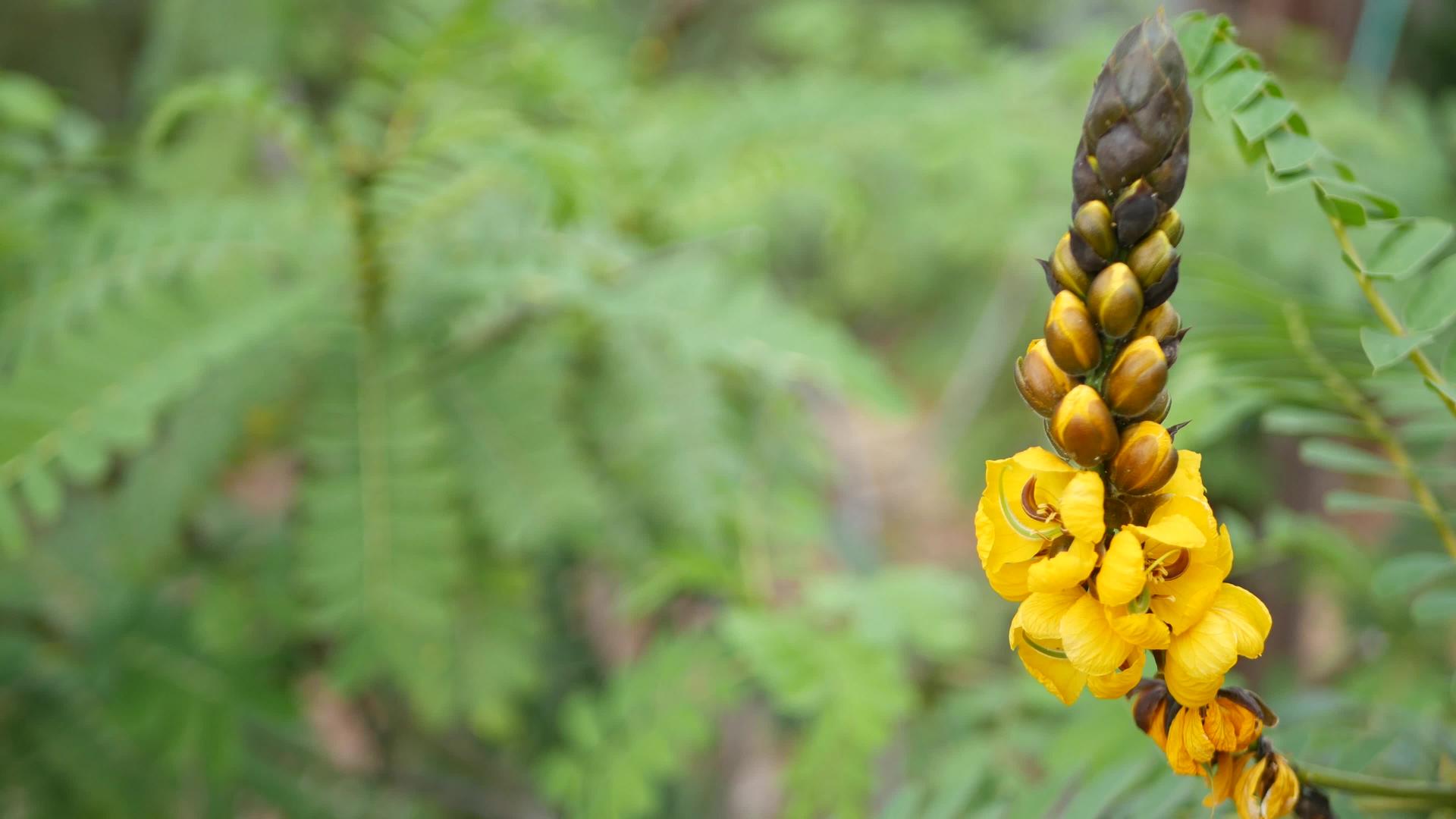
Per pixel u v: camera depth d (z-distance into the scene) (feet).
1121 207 3.19
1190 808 3.63
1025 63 8.52
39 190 5.61
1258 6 9.35
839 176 6.75
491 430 5.07
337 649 4.97
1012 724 5.32
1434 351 3.85
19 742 5.77
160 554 5.32
